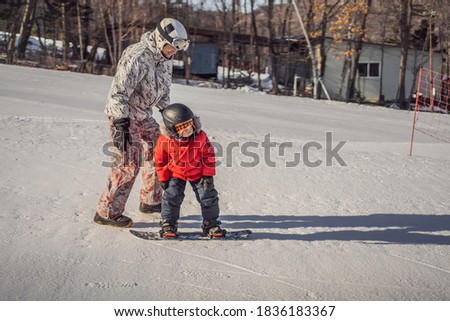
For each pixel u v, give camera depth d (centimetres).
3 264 438
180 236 534
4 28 4197
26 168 720
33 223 537
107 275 438
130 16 3947
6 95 1538
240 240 542
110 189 547
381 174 858
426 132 1738
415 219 646
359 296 432
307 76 4172
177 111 513
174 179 532
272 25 4319
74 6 4025
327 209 664
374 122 1938
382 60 4075
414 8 4088
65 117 1200
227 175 776
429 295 441
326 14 3734
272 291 431
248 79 4225
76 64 3981
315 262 495
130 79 530
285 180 774
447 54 4050
